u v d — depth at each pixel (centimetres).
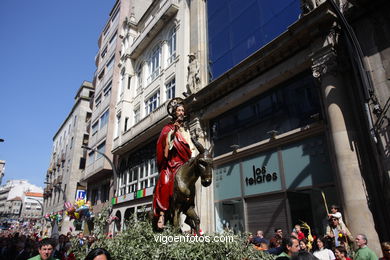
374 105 690
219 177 1216
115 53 2558
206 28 1516
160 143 471
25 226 5556
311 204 841
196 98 1327
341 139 718
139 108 2094
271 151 1009
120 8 2722
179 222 416
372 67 727
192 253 315
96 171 2370
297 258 238
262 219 986
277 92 1038
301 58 912
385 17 731
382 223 634
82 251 439
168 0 1817
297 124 941
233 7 1341
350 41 755
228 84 1173
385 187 641
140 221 390
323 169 827
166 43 1866
